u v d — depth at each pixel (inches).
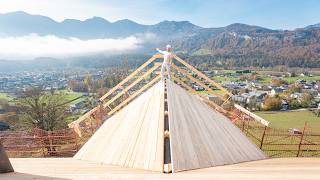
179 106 472.4
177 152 380.5
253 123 991.6
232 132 500.1
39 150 858.1
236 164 404.5
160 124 428.8
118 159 409.1
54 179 322.3
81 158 444.1
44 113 1398.9
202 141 425.7
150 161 376.2
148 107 473.4
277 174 330.6
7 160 337.1
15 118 1654.8
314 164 397.7
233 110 796.0
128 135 442.3
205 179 312.7
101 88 4173.2
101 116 749.9
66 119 1533.0
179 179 315.9
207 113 503.8
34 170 371.9
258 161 434.3
